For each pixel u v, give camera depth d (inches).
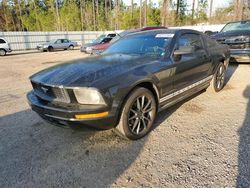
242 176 87.1
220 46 197.5
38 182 89.9
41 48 881.5
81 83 99.4
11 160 105.1
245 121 134.8
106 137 123.3
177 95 141.8
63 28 1974.7
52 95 109.3
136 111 115.6
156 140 118.0
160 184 85.6
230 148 106.7
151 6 1721.2
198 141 115.0
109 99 99.4
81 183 88.4
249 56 285.6
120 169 95.7
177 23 1644.9
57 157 106.2
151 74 117.4
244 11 1323.8
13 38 969.5
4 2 1877.5
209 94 190.7
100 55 149.7
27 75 331.6
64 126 107.7
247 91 194.5
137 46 149.8
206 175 89.0
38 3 2176.4
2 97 209.6
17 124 144.8
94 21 2015.3
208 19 1683.1
